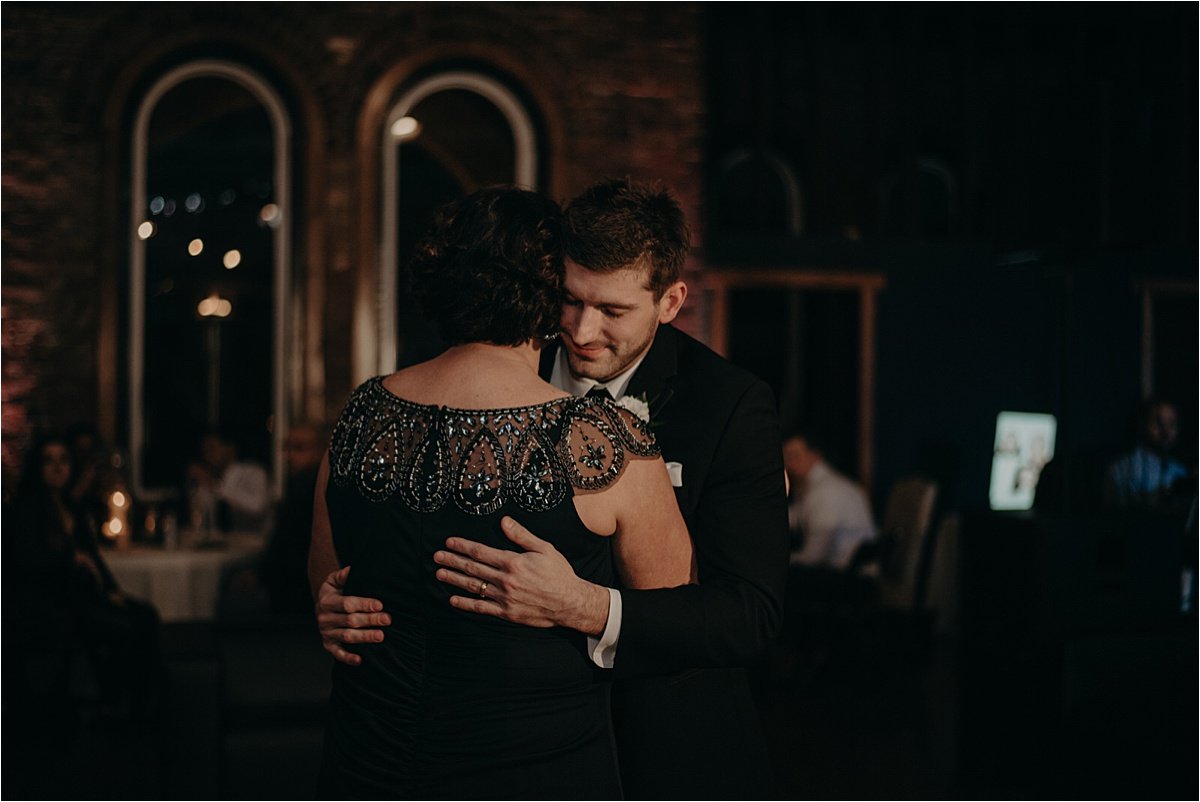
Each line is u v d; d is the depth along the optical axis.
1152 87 8.50
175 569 5.93
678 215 1.91
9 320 7.20
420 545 1.57
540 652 1.56
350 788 1.61
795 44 8.84
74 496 5.73
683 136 7.98
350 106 7.60
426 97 7.77
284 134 7.59
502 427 1.57
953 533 7.52
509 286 1.59
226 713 3.42
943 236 9.19
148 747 5.05
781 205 9.02
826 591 6.54
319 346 7.56
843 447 8.80
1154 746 3.45
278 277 7.65
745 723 2.02
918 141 9.07
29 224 7.23
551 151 7.79
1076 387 9.02
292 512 4.21
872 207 8.80
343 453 1.66
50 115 7.26
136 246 7.45
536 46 7.78
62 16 7.27
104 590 5.58
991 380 8.97
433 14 7.68
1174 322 9.08
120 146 7.36
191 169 8.23
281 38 7.52
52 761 4.82
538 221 1.63
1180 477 6.75
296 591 4.11
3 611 5.40
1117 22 8.65
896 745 5.04
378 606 1.59
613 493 1.59
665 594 1.65
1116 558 3.56
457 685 1.55
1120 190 3.74
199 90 7.55
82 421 7.29
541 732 1.56
